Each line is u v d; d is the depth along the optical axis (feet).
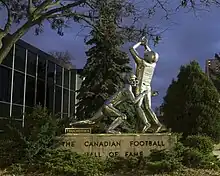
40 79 96.94
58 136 47.50
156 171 42.27
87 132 48.11
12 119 50.60
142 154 46.42
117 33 59.36
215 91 92.89
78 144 47.24
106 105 49.03
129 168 43.42
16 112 83.97
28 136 45.60
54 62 105.29
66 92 114.01
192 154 44.86
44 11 56.39
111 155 46.70
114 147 46.96
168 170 42.24
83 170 41.39
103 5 56.70
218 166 45.01
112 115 49.11
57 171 41.70
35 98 93.66
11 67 82.23
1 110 78.07
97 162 44.04
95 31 59.98
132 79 49.08
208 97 92.02
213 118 90.22
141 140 46.85
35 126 46.24
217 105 91.56
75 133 48.03
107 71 86.74
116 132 47.80
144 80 49.80
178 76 96.94
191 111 91.86
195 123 90.63
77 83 120.16
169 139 46.70
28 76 90.68
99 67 87.10
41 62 97.71
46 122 46.57
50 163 42.80
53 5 55.83
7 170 43.24
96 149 47.03
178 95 94.84
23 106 87.35
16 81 84.74
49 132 46.01
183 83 94.99
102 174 42.27
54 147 46.32
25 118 48.37
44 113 48.37
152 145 46.65
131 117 75.00
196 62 96.22
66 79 114.42
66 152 45.16
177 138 48.49
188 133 90.84
